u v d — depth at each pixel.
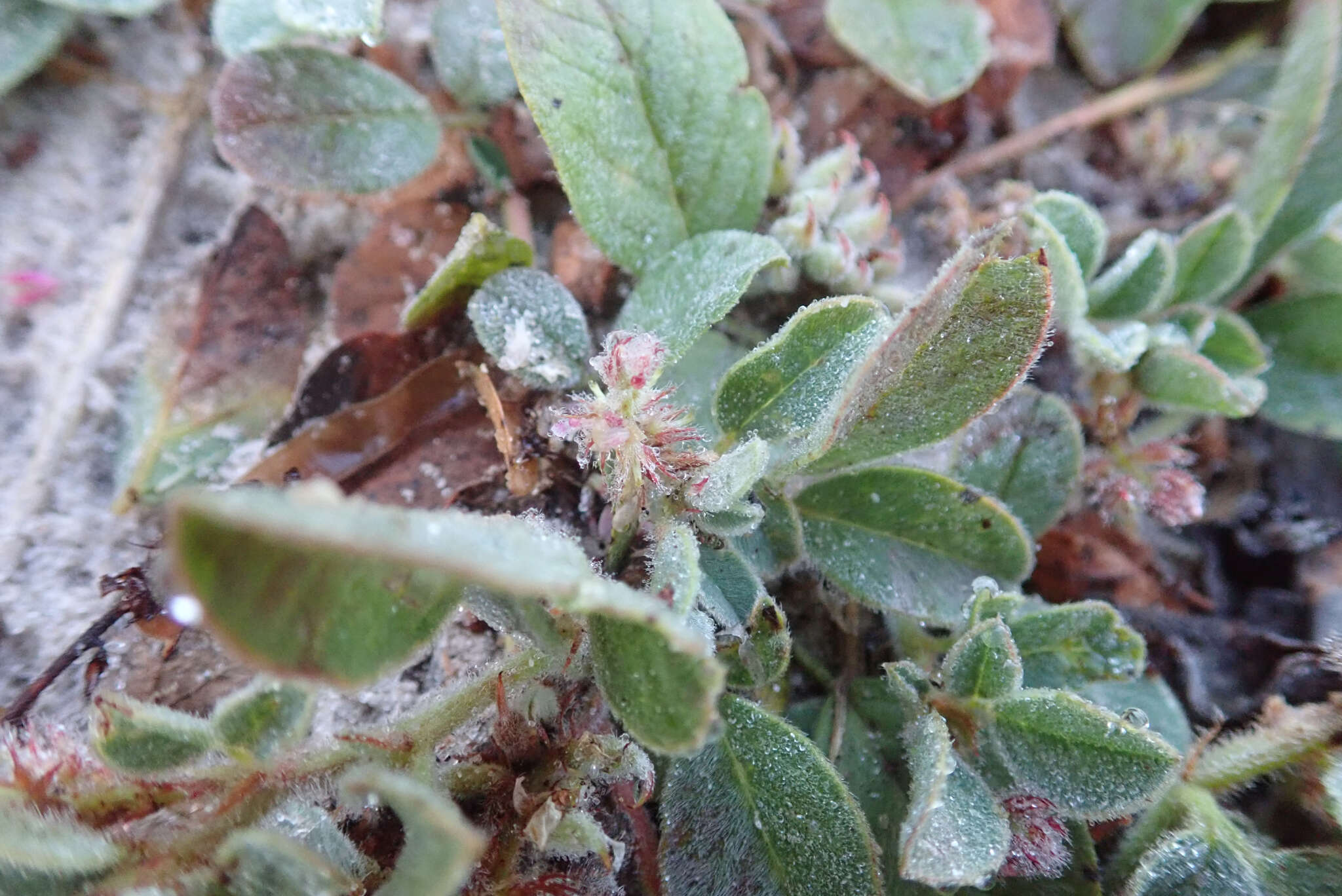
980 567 0.08
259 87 0.08
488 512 0.08
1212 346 0.09
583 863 0.07
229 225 0.09
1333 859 0.07
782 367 0.07
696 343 0.08
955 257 0.06
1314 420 0.09
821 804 0.07
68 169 0.09
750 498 0.07
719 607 0.06
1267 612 0.09
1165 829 0.07
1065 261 0.08
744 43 0.10
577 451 0.08
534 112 0.07
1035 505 0.08
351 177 0.08
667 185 0.08
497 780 0.07
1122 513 0.09
